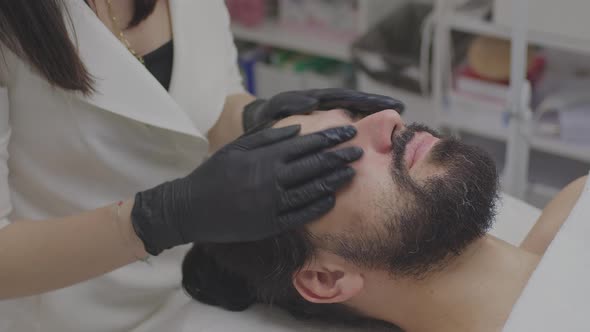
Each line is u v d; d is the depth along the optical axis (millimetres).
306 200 833
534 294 850
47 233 867
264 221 828
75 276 880
